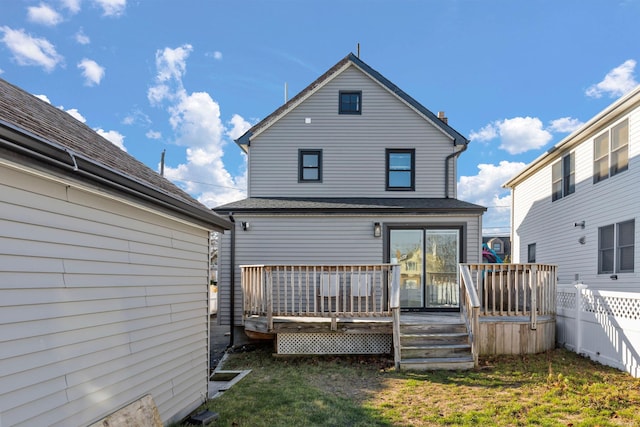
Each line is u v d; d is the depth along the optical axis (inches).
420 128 447.2
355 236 392.8
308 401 201.5
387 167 444.5
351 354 297.7
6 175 102.3
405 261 390.3
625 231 379.6
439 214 384.5
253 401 202.8
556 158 510.6
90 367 129.4
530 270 292.5
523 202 623.2
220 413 187.6
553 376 235.3
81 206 128.0
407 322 299.3
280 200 425.7
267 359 295.4
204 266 220.5
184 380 192.7
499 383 226.8
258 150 447.8
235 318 380.2
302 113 451.2
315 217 394.9
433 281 386.6
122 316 147.2
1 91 147.6
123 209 149.6
